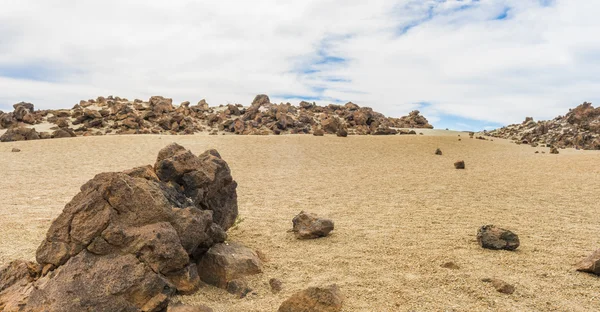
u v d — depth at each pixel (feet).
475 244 22.76
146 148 89.97
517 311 13.79
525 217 30.55
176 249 15.30
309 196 42.91
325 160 81.46
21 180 53.06
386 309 14.06
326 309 13.79
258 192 45.80
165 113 194.49
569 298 14.93
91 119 174.50
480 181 52.01
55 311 12.26
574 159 78.02
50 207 35.55
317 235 24.90
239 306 14.62
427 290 15.76
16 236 24.94
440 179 54.49
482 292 15.42
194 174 20.21
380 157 87.66
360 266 18.98
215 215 22.74
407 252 21.18
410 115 266.16
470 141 127.65
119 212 15.11
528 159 83.76
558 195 40.70
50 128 160.97
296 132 185.06
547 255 20.44
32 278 14.78
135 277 13.67
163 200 16.39
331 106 254.88
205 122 200.03
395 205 36.70
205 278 17.26
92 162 72.08
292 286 16.51
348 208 35.73
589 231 25.80
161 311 13.80
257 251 20.54
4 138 117.91
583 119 191.52
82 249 14.20
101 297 12.88
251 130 173.68
